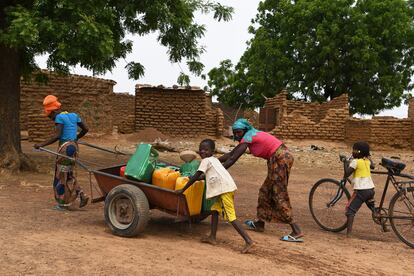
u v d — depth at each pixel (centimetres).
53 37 891
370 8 3369
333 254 552
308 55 3422
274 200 614
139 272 438
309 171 1545
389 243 630
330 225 702
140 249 518
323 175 1441
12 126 1073
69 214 681
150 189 574
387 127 2814
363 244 615
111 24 987
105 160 1473
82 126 736
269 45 3578
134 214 557
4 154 1054
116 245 527
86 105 2416
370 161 656
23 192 845
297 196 1017
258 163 1698
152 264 465
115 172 670
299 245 586
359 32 3219
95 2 942
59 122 700
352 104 3562
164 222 675
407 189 612
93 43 885
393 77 3447
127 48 1234
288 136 2820
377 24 3319
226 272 456
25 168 1089
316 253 552
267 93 3659
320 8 3316
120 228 571
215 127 2723
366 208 895
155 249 523
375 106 3488
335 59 3325
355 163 646
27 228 579
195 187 565
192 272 448
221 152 1977
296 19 3456
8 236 535
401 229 621
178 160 1684
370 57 3253
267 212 628
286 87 3547
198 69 1262
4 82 1063
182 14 1164
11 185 912
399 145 2838
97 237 558
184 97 2661
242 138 609
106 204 582
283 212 605
